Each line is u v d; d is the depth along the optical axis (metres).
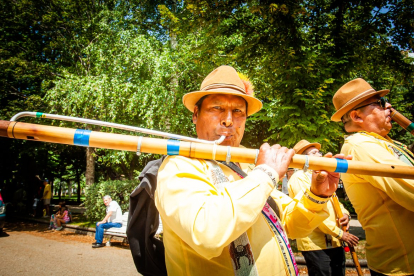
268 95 6.84
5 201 16.30
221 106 1.35
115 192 8.56
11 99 11.53
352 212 10.18
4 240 7.54
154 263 1.34
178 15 8.02
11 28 11.19
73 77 8.88
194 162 1.10
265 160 1.05
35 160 13.43
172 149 1.09
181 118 8.98
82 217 11.01
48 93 8.82
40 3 11.00
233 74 1.43
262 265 1.04
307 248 2.76
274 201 1.42
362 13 7.20
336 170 1.17
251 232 1.10
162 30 12.51
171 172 1.05
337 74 6.30
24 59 10.95
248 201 0.91
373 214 1.67
